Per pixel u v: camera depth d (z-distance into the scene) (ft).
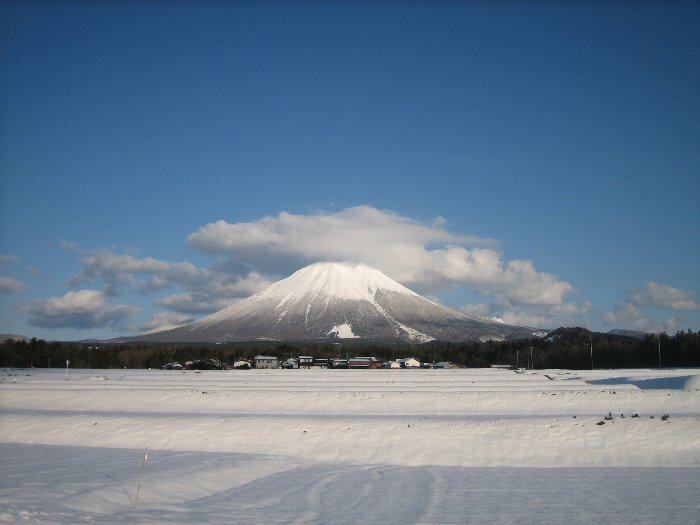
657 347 492.54
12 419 183.62
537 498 110.73
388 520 95.25
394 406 206.80
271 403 216.13
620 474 131.64
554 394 214.90
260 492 115.34
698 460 140.77
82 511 92.12
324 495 113.19
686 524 94.07
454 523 94.02
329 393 230.07
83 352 614.75
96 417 186.29
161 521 88.17
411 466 143.23
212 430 168.86
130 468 131.54
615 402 200.23
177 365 544.21
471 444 153.48
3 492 103.19
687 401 197.26
